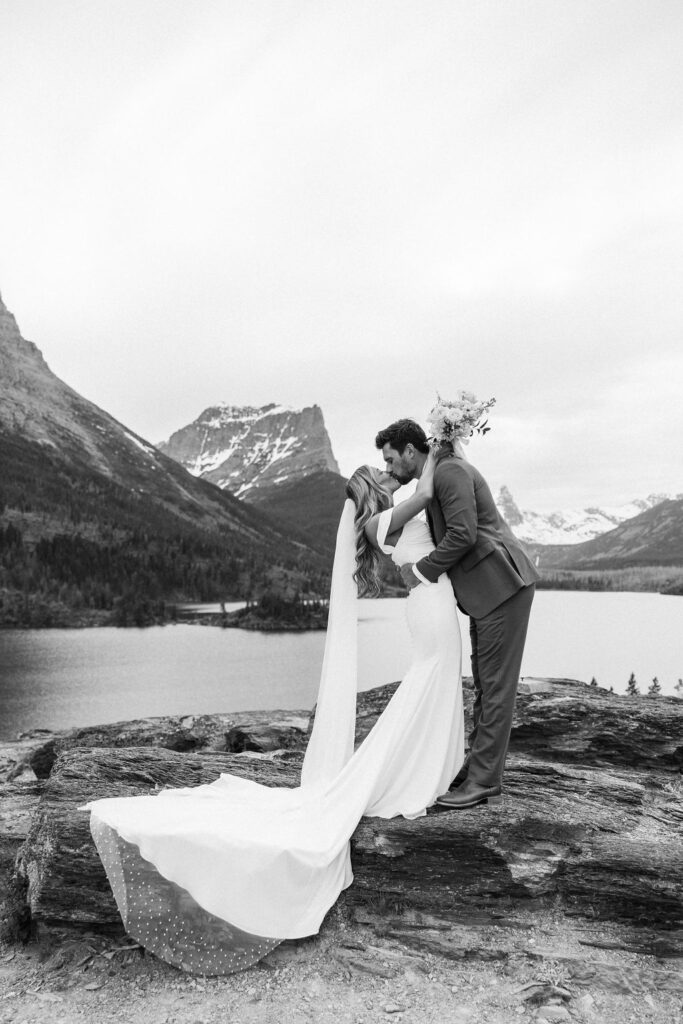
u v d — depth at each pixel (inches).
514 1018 149.8
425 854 183.2
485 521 196.5
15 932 179.9
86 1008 152.7
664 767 271.4
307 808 185.9
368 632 5487.2
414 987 159.6
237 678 3580.2
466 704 303.4
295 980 162.1
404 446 204.4
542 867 181.5
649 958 169.6
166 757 242.1
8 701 3048.7
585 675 3540.8
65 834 178.9
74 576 7342.5
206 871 165.5
